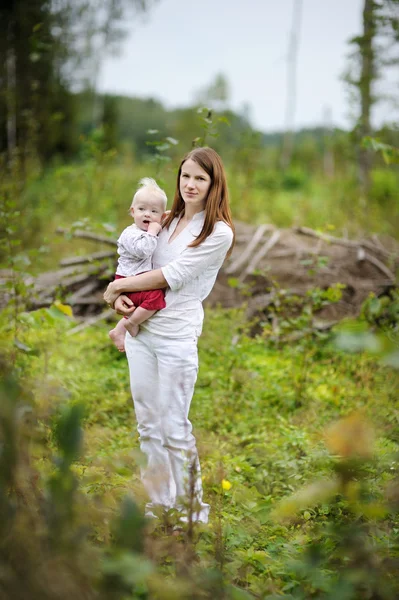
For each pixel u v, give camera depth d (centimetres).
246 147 1509
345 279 818
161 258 360
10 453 199
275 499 408
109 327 746
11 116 1193
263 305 784
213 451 451
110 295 356
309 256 841
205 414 548
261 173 2064
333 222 1298
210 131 525
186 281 347
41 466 279
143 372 360
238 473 443
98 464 376
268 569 292
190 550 259
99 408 542
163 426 355
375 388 561
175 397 353
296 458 467
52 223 1139
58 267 928
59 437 195
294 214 1448
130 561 188
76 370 622
